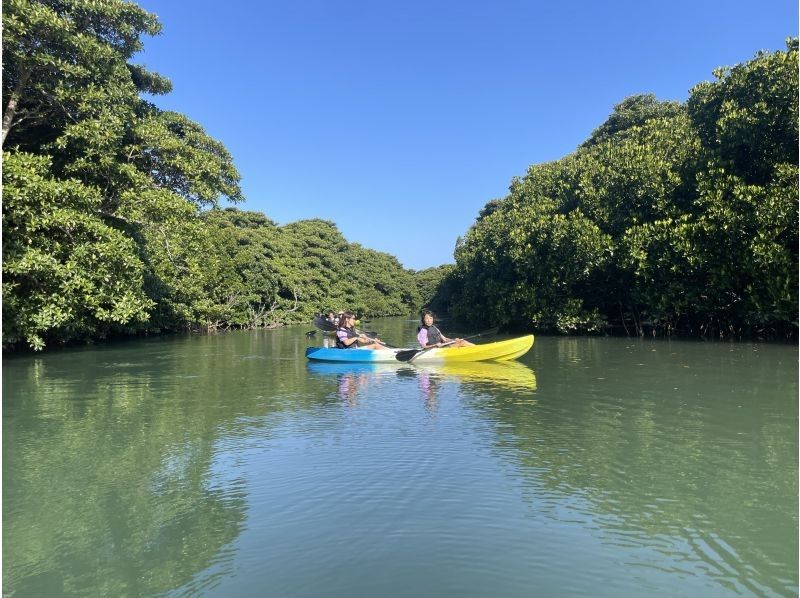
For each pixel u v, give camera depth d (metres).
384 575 3.29
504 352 12.45
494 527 3.87
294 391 9.04
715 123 15.79
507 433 6.14
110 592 3.18
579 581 3.20
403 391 8.87
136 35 14.56
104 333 18.83
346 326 14.08
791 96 12.78
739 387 8.38
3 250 11.25
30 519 4.14
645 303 16.98
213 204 16.94
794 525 3.83
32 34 11.73
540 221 19.66
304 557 3.52
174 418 7.18
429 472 4.95
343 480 4.79
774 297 13.02
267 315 34.41
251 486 4.71
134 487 4.74
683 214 15.53
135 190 14.49
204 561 3.50
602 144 22.72
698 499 4.27
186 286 24.27
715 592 3.06
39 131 14.32
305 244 46.56
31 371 11.70
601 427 6.31
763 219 12.87
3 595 3.15
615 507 4.16
